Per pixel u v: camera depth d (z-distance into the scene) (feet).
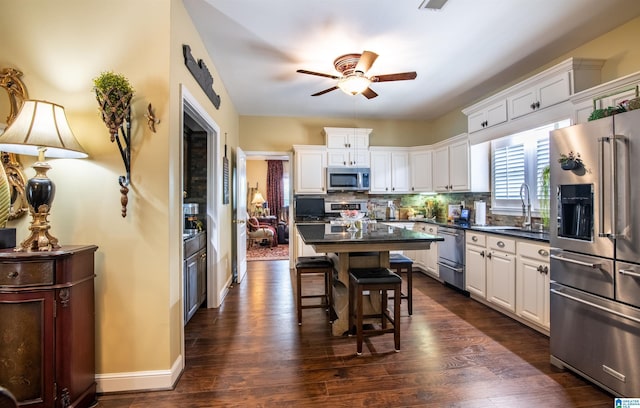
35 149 5.61
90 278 5.65
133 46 6.08
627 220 5.35
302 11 7.32
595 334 5.91
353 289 8.56
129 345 6.02
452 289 12.82
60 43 5.97
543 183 9.98
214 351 7.55
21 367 4.81
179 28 6.75
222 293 11.61
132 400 5.73
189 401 5.67
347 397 5.75
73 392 5.14
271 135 16.90
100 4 6.05
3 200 5.79
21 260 4.77
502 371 6.61
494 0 6.97
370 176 16.81
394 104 14.93
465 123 15.15
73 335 5.16
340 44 8.95
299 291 9.36
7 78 5.83
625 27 7.89
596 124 5.88
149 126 6.07
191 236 9.02
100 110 5.54
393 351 7.50
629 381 5.31
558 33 8.39
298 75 11.17
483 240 10.52
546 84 8.89
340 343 7.98
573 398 5.71
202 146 12.10
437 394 5.83
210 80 9.12
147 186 6.08
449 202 16.33
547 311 7.92
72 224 5.96
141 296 6.05
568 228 6.62
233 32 8.26
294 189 16.61
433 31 8.28
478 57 9.82
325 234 8.64
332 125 17.48
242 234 14.66
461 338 8.20
